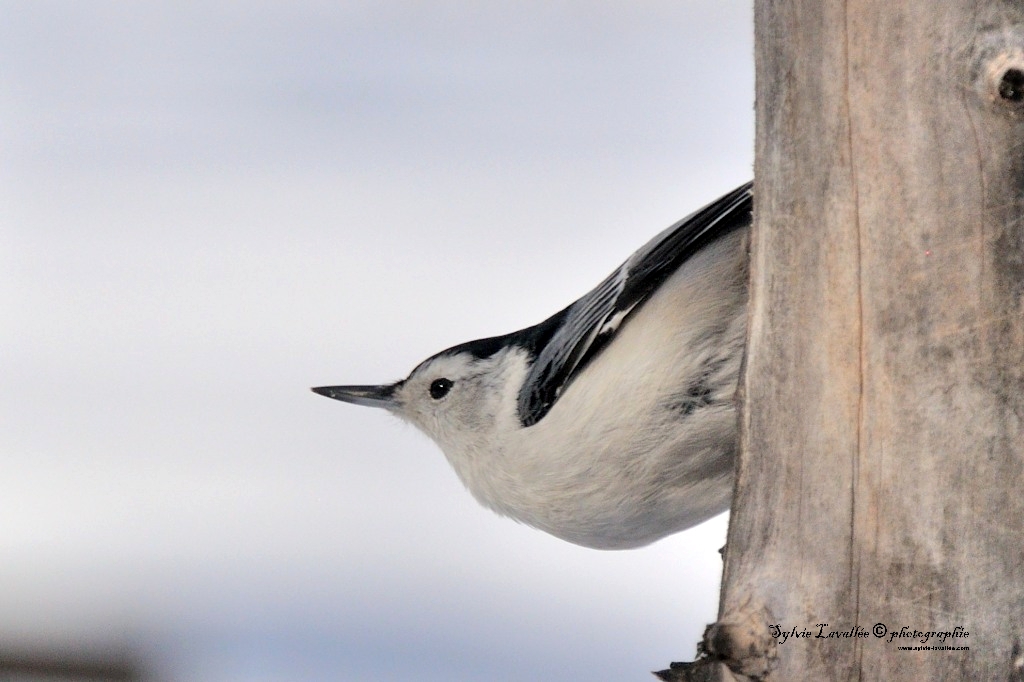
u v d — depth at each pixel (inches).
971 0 169.3
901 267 176.2
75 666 327.6
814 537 184.2
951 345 172.9
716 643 187.5
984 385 170.9
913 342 175.5
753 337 197.9
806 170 185.9
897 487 176.7
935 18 171.8
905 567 175.9
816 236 184.9
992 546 170.6
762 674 184.7
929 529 174.2
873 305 178.9
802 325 187.0
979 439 171.2
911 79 174.2
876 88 177.2
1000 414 170.1
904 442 176.1
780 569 187.5
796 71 186.9
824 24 182.2
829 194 183.0
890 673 176.1
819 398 184.7
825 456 183.8
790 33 187.6
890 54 175.8
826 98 182.7
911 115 174.6
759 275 196.7
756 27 197.2
